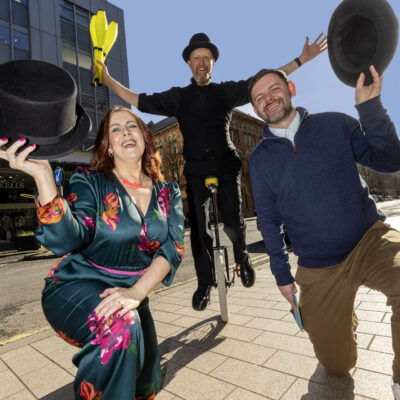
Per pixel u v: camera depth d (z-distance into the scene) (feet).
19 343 9.34
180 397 5.75
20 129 3.31
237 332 8.56
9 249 55.57
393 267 4.55
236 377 6.24
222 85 9.03
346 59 4.43
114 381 3.58
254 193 6.54
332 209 5.53
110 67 68.03
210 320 9.79
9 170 66.39
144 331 4.98
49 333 10.09
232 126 109.09
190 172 9.14
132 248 4.84
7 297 17.78
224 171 9.14
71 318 4.05
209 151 8.91
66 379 6.91
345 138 5.66
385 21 3.91
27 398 6.23
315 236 5.68
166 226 5.31
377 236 5.21
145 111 9.36
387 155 4.87
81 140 3.68
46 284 4.57
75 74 62.95
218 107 8.94
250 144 116.37
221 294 9.43
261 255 23.85
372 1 3.88
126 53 71.72
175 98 9.05
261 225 6.49
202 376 6.41
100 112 65.26
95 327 3.89
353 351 5.71
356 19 4.12
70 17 64.03
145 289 4.43
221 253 9.53
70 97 3.37
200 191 9.17
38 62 3.42
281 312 9.81
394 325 4.25
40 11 59.36
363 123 4.74
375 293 10.57
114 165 5.36
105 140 5.22
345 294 5.38
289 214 5.96
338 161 5.61
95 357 3.65
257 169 6.33
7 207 75.77
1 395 6.39
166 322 10.03
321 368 6.27
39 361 7.93
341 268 5.34
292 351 7.10
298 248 6.01
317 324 5.67
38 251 44.88
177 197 5.80
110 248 4.66
